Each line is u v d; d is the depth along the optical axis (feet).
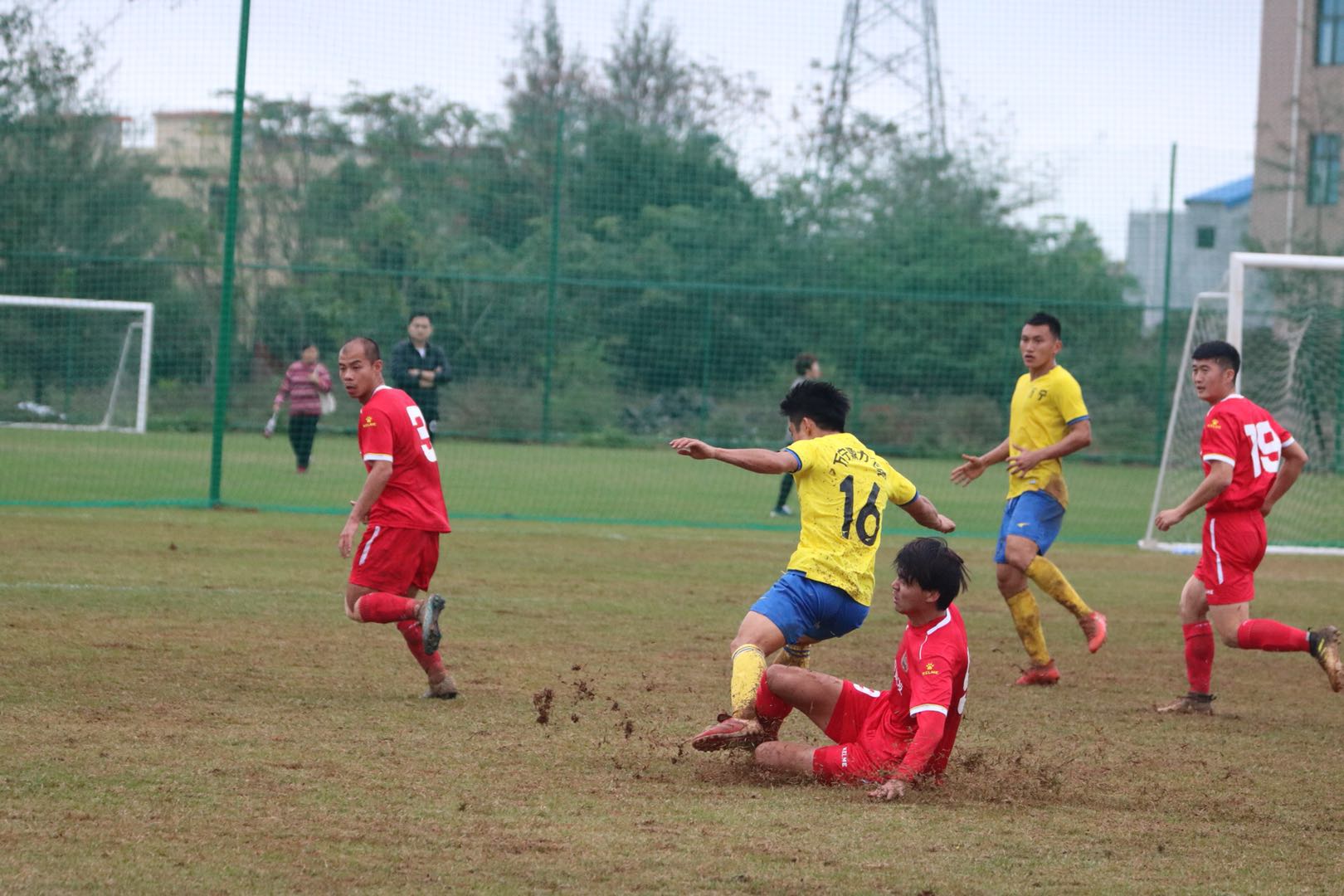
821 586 51.08
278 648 69.56
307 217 283.38
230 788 43.73
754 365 277.23
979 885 36.83
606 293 273.13
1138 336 266.36
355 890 34.68
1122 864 39.32
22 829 38.50
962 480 75.46
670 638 78.02
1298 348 205.36
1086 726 60.13
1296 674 75.72
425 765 47.96
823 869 37.70
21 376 253.24
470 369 264.93
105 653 65.62
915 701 45.14
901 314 277.23
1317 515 176.55
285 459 208.23
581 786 46.06
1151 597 105.29
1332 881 38.45
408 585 63.31
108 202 258.78
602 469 219.61
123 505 136.36
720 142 306.55
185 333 259.19
